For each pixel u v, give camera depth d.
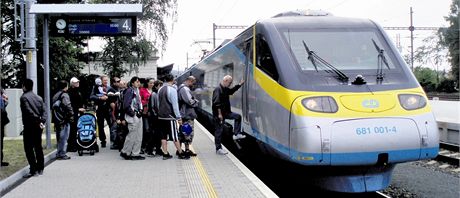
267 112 8.63
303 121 7.30
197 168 9.41
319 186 8.08
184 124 10.67
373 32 8.95
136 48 35.72
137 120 10.52
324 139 7.17
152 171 9.10
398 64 8.39
